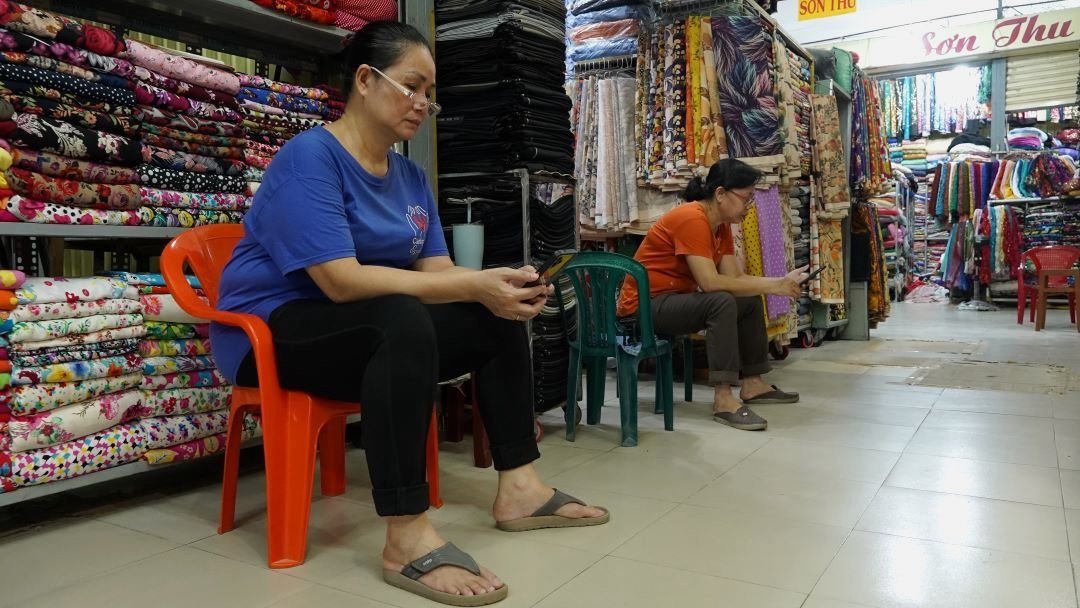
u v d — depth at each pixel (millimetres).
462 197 2916
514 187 2861
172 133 2107
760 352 3369
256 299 1721
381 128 1686
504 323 1787
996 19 9047
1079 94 7832
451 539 1785
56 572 1615
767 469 2348
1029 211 8234
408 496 1494
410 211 1843
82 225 1907
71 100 1871
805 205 5062
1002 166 8469
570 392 2766
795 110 4742
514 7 2814
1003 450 2521
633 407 2684
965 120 9539
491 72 2854
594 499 2068
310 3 2514
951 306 8961
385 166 1784
